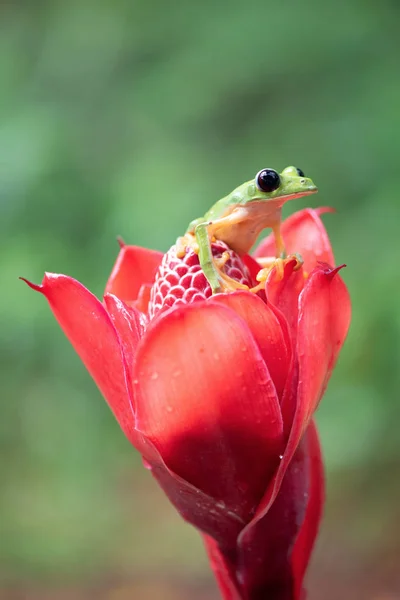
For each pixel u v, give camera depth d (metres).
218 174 2.00
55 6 2.47
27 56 2.42
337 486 1.75
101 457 2.14
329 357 0.64
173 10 2.27
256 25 2.09
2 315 1.96
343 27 2.01
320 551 1.67
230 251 0.67
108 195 2.04
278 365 0.64
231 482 0.64
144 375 0.62
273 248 0.72
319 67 2.00
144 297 0.69
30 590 1.69
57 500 2.02
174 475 0.64
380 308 1.54
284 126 1.98
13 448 2.11
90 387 2.14
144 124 2.18
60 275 0.64
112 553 1.83
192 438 0.63
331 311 0.64
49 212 2.05
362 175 1.77
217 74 2.09
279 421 0.63
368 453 1.66
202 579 1.68
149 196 1.94
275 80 2.04
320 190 1.81
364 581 1.54
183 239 0.67
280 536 0.66
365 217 1.69
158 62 2.25
